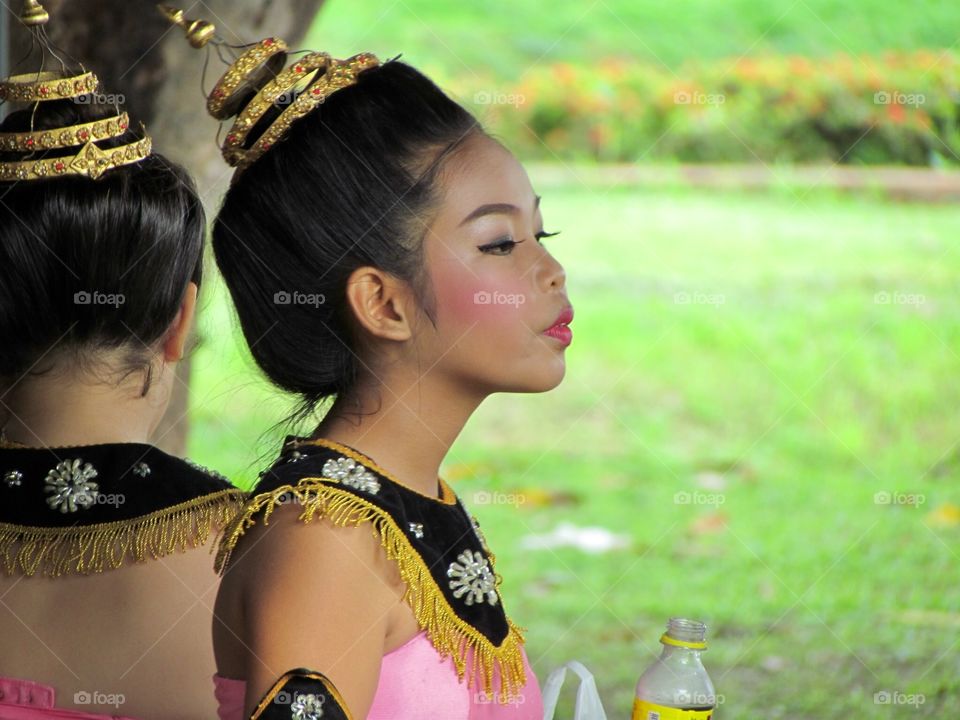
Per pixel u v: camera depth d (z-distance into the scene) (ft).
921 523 67.72
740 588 60.39
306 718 15.31
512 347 17.75
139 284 19.36
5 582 19.25
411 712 16.74
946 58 117.19
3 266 18.86
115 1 34.50
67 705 19.29
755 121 121.19
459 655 17.15
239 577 16.51
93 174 19.07
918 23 121.08
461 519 18.38
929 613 57.06
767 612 57.67
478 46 130.93
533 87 127.24
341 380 18.24
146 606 19.62
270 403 24.21
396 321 17.79
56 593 19.31
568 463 77.92
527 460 78.48
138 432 20.39
